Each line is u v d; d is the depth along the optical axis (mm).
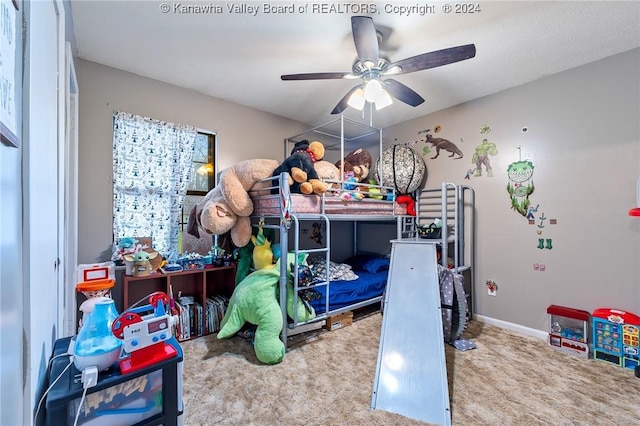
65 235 1811
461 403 1744
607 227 2359
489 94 3078
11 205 657
